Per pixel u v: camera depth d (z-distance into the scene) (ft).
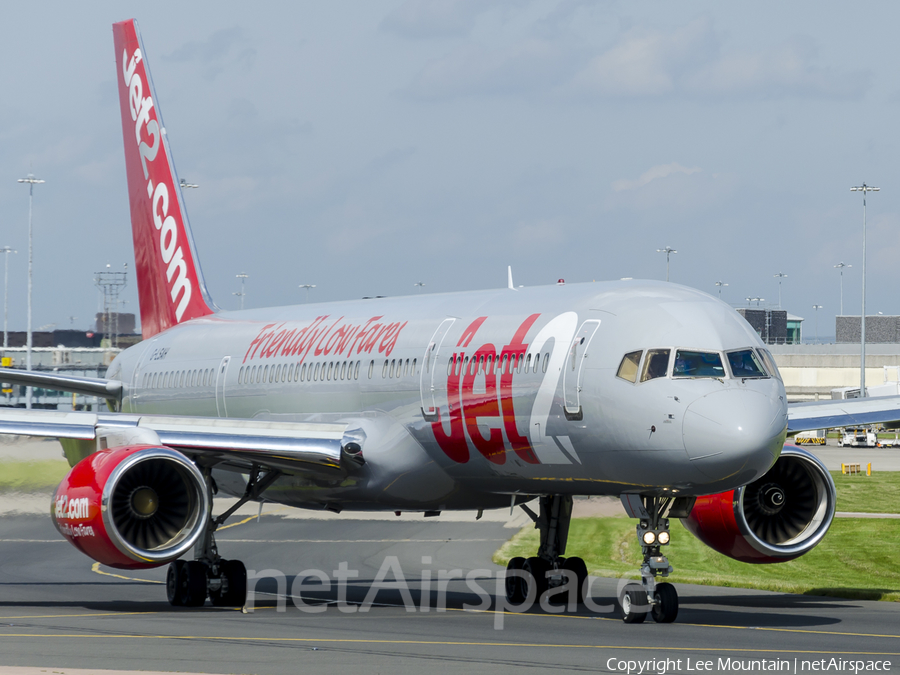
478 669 179.52
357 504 308.60
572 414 249.34
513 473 272.51
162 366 410.52
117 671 174.29
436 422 284.00
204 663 185.26
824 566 392.27
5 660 187.93
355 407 310.24
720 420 226.99
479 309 290.35
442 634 225.76
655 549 251.60
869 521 520.01
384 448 296.30
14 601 306.76
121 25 456.45
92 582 367.45
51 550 460.14
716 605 286.66
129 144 457.27
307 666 182.09
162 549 261.24
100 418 287.07
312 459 288.30
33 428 279.08
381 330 313.32
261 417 352.69
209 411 379.76
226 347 379.96
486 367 271.49
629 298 255.09
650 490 243.19
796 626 239.71
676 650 201.36
